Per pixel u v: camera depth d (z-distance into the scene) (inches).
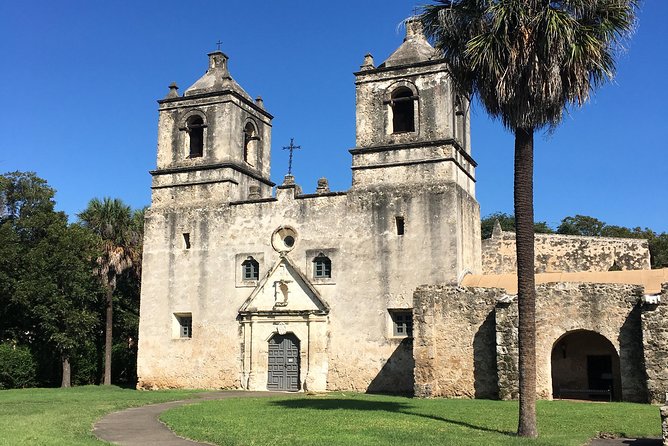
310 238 1364.4
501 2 685.3
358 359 1283.2
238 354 1376.7
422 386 1115.3
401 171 1326.3
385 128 1355.8
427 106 1336.1
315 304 1325.0
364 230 1326.3
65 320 1573.6
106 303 1753.2
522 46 683.4
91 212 1732.3
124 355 1881.2
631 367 1009.5
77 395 1216.8
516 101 695.7
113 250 1678.2
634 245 1491.1
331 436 630.5
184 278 1450.5
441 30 741.3
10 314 1702.8
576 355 1187.3
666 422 566.6
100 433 687.1
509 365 1051.3
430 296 1139.9
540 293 1075.3
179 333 1449.3
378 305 1288.1
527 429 653.3
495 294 1110.4
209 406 941.2
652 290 1097.4
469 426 717.3
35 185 1883.6
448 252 1258.6
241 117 1530.5
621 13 692.7
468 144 1448.1
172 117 1537.9
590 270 1505.9
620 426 713.6
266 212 1413.6
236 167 1480.1
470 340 1110.4
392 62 1382.9
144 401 1064.8
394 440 607.5
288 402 1007.0
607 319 1033.5
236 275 1408.7
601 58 690.2
